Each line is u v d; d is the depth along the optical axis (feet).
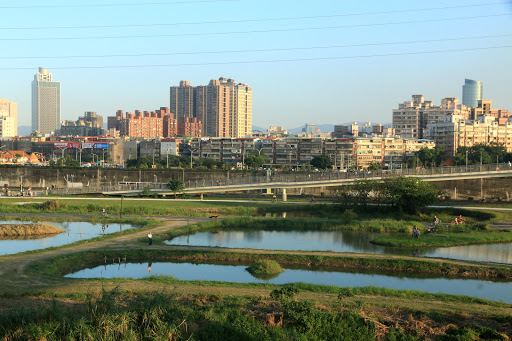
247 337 118.83
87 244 267.18
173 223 350.64
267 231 342.23
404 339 125.29
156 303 128.36
